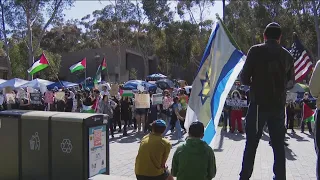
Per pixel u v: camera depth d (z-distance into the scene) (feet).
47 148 20.10
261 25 158.51
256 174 25.16
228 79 22.54
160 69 206.90
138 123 52.95
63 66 177.99
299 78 51.01
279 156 15.23
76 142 19.35
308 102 52.60
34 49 133.69
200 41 189.16
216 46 23.39
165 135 48.80
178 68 218.59
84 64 83.35
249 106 15.62
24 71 154.30
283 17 151.84
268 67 14.84
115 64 171.73
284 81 15.12
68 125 19.49
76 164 19.39
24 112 21.52
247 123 15.44
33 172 20.58
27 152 20.71
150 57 202.28
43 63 70.64
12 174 21.22
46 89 84.33
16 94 71.82
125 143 42.88
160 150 17.40
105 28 198.90
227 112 52.65
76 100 58.18
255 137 15.35
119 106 52.70
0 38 139.03
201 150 14.88
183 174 14.87
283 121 15.29
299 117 66.33
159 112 54.75
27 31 136.98
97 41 232.53
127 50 179.73
